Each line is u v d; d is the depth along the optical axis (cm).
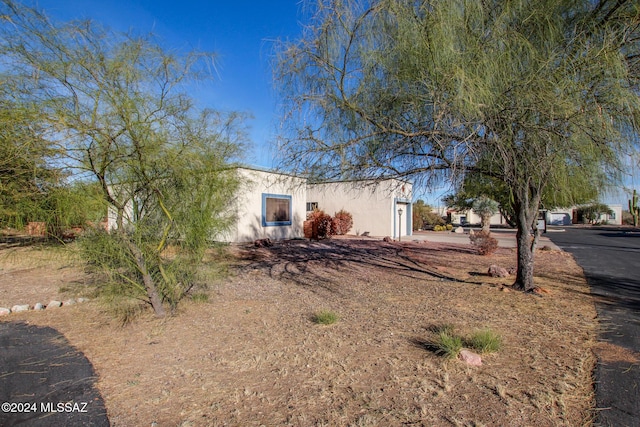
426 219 3269
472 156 459
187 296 639
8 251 465
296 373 351
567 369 351
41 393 318
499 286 730
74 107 406
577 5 469
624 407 283
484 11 451
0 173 377
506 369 353
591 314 535
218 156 543
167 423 271
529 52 438
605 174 466
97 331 480
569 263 1108
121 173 450
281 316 541
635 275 887
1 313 558
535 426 261
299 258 1182
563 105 391
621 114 407
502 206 983
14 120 366
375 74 484
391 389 317
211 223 538
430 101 437
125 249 486
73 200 427
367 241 1764
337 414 279
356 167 540
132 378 346
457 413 278
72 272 861
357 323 502
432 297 648
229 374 351
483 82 405
